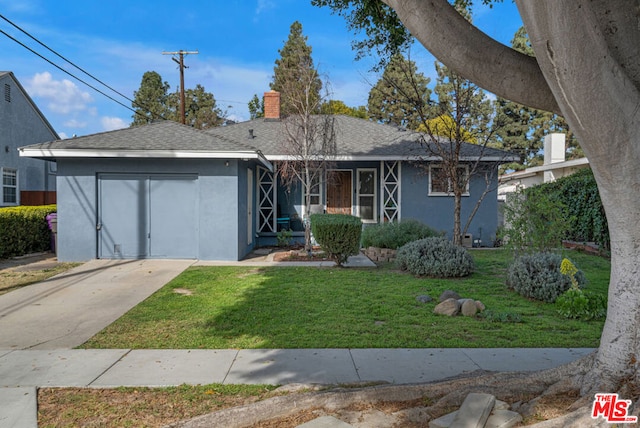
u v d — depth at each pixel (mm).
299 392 3781
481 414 3041
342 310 6621
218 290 7973
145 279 9008
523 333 5586
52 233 12867
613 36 3004
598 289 7961
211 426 3182
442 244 9461
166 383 4059
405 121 25062
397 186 15211
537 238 8500
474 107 13164
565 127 34594
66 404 3631
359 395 3549
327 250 10344
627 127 2746
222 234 11516
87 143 11172
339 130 17094
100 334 5559
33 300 7324
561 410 3115
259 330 5688
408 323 6035
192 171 11469
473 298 7363
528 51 17547
